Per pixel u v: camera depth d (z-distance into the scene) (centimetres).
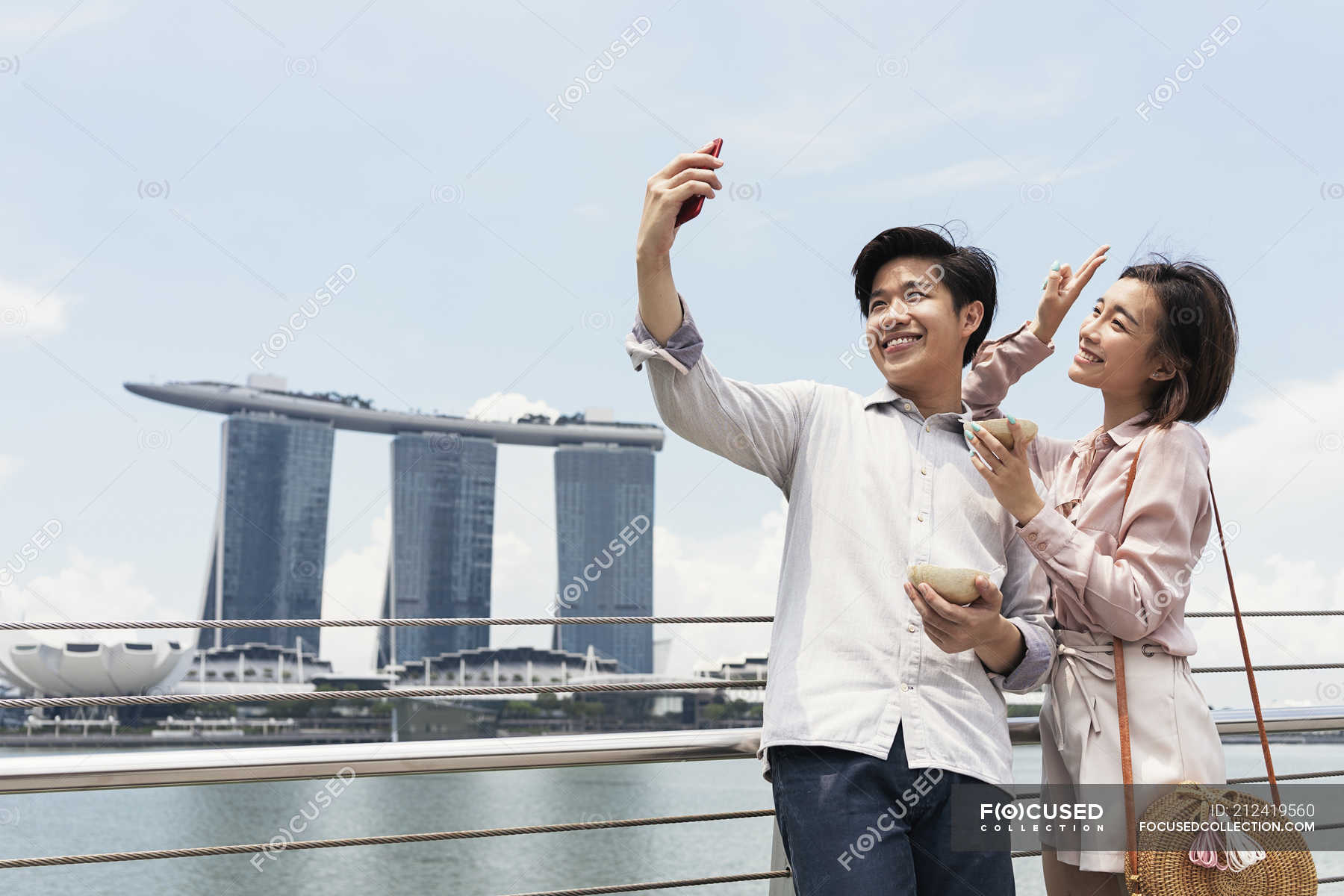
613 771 3766
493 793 3644
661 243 123
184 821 3195
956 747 125
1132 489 143
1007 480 132
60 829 3050
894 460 139
